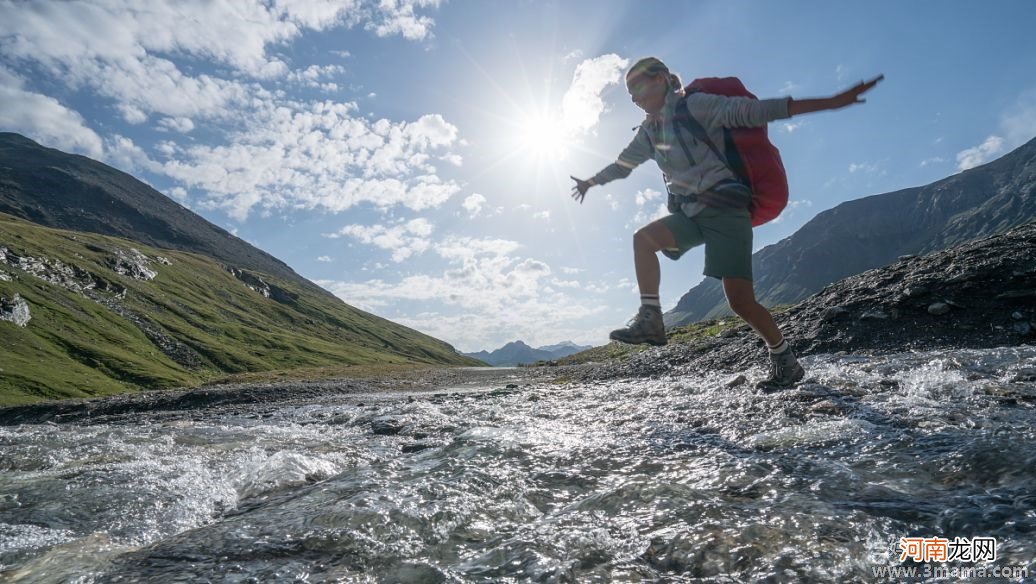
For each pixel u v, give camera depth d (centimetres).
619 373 1406
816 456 298
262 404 1700
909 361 725
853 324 1047
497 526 224
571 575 164
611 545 186
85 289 11456
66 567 208
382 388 2406
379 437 580
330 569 183
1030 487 206
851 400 470
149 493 340
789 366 543
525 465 311
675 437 387
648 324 461
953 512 189
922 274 1121
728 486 248
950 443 281
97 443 609
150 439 636
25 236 12550
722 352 1220
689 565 170
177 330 11281
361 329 18862
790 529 187
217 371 10119
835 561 164
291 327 16338
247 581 176
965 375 575
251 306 16675
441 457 354
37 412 2298
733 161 441
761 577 158
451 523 225
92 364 8044
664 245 470
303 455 443
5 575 205
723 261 460
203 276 17012
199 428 770
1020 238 1122
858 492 226
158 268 15550
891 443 301
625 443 361
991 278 1001
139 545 243
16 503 322
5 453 541
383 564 186
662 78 469
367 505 244
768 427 399
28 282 10138
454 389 2238
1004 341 841
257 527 229
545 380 1905
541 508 245
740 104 425
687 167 457
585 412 616
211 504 318
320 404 1433
